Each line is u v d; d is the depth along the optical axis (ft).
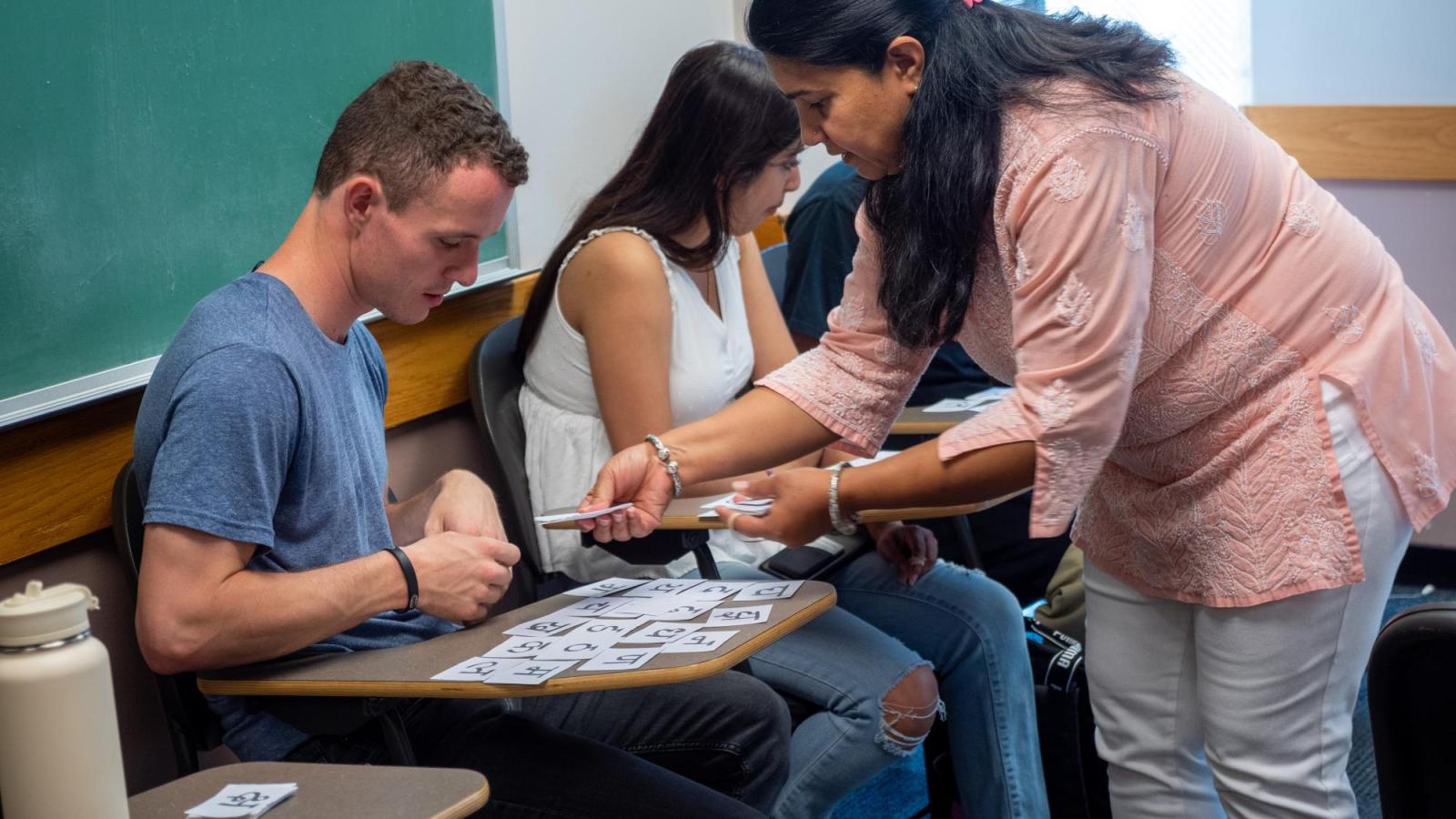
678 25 9.66
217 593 4.17
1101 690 5.40
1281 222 4.58
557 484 6.58
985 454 4.53
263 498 4.29
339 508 4.75
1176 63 4.54
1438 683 2.98
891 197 4.84
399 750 4.39
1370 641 4.81
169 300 5.72
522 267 8.05
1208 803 5.30
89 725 2.91
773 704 5.31
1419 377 4.72
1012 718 6.47
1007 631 6.58
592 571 6.58
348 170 4.62
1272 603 4.70
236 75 5.95
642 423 6.30
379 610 4.46
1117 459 5.02
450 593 4.58
